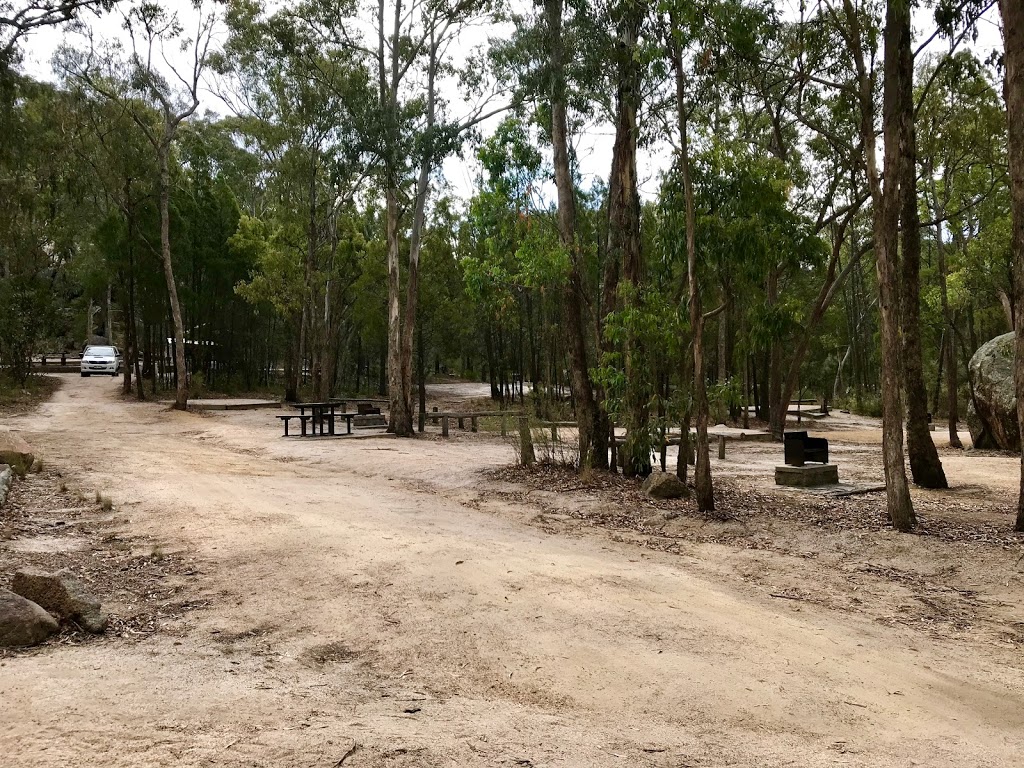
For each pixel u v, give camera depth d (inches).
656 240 422.6
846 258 1600.6
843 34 375.9
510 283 536.1
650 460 511.8
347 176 907.4
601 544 329.1
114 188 1168.8
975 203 858.8
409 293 891.4
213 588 232.7
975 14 374.0
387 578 242.1
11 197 1053.2
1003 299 880.9
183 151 1487.5
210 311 1502.2
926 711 162.2
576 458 554.3
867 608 250.4
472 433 957.2
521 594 230.5
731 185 391.2
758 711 155.2
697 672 174.4
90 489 400.5
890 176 364.2
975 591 275.6
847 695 167.5
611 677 169.9
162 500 370.0
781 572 292.7
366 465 583.2
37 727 125.0
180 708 139.4
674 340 425.7
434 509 393.7
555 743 134.5
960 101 743.1
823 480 489.4
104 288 1438.2
